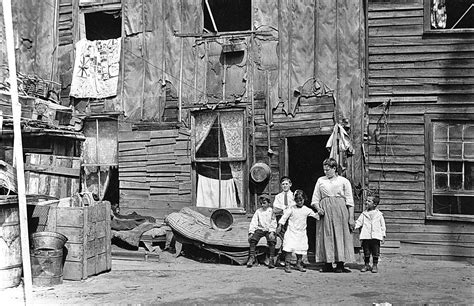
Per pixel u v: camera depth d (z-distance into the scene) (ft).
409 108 36.37
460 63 35.88
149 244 36.24
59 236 26.96
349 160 36.73
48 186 36.73
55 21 43.91
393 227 36.09
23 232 23.26
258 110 38.96
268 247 33.19
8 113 34.94
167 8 41.37
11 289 25.53
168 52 41.16
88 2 43.42
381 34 37.01
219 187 39.47
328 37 37.88
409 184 36.09
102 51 42.68
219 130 39.78
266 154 38.65
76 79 42.88
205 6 46.32
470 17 45.03
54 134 37.42
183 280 28.04
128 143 41.65
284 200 34.01
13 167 28.68
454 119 35.73
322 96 37.70
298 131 37.96
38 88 41.01
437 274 29.86
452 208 35.70
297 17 38.60
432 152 35.96
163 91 41.11
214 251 33.58
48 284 26.48
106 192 43.62
